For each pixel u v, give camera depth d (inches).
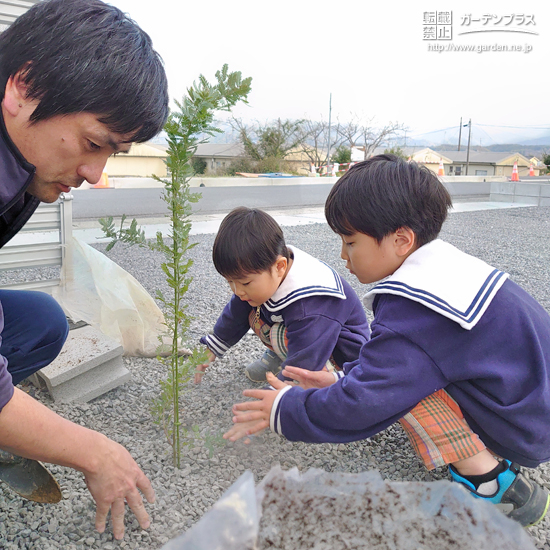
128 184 551.5
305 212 354.6
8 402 37.6
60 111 37.6
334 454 66.6
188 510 54.0
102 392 79.9
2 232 56.6
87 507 54.7
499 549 25.1
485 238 248.7
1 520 52.8
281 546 25.1
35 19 37.5
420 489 27.9
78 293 98.3
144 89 39.8
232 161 959.0
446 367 51.9
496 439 53.3
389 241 56.1
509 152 1589.6
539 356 51.4
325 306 74.0
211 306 129.0
